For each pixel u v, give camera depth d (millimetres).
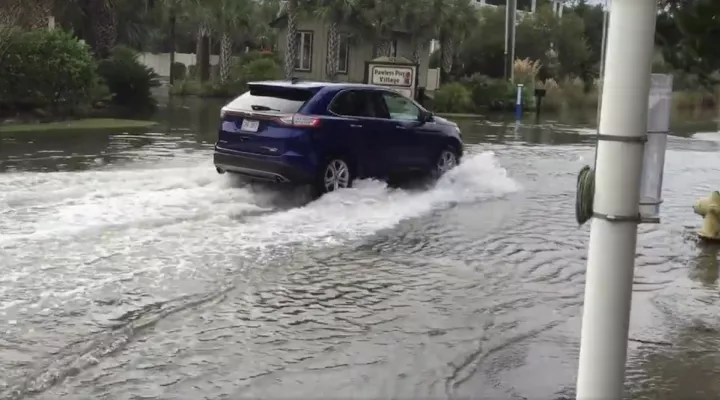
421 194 12250
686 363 5617
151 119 23875
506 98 36625
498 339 5988
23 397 4668
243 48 55969
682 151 21359
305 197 11398
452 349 5746
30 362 5160
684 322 6539
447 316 6500
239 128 11406
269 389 4941
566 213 11211
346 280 7418
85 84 22547
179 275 7238
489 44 45219
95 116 23625
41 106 21844
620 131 2963
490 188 13156
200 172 12844
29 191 10664
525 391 5051
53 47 21703
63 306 6250
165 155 15289
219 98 36750
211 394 4832
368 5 37250
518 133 24766
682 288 7602
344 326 6156
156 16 41812
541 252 8828
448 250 8773
